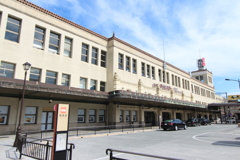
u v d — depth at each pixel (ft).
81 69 74.13
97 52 83.30
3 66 52.54
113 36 87.71
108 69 85.71
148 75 108.99
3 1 54.29
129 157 27.22
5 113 51.90
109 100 78.74
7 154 27.76
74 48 72.95
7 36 54.65
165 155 27.78
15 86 44.39
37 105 58.34
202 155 27.84
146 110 101.14
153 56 114.73
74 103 69.10
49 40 65.82
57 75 65.77
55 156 20.06
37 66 59.98
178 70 143.74
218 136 54.65
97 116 77.51
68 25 72.28
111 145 37.55
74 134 55.52
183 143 40.34
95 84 79.97
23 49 57.00
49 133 54.39
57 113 21.18
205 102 191.83
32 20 60.80
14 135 49.67
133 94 73.10
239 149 33.06
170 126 75.56
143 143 40.32
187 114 151.84
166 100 92.12
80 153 29.58
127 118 89.81
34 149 25.41
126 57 94.43
